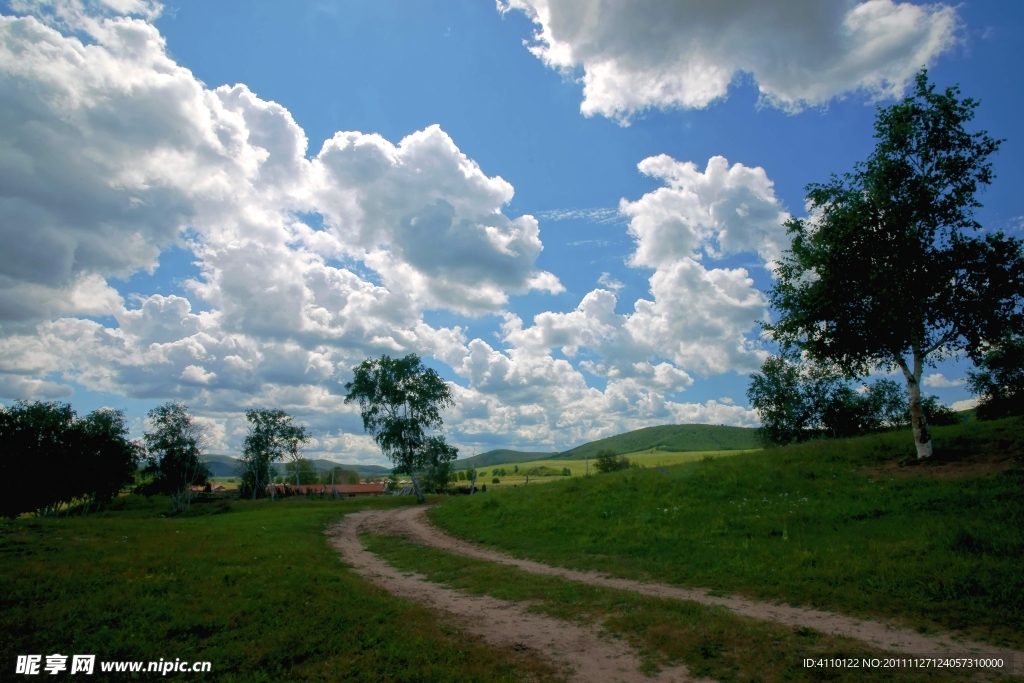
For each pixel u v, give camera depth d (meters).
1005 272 21.62
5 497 58.00
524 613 12.48
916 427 22.48
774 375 51.66
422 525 32.19
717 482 24.92
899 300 21.80
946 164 22.44
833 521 17.61
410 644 9.76
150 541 20.42
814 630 10.18
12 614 10.20
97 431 66.81
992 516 14.95
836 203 24.34
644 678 8.59
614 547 19.27
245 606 11.40
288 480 115.69
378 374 60.72
